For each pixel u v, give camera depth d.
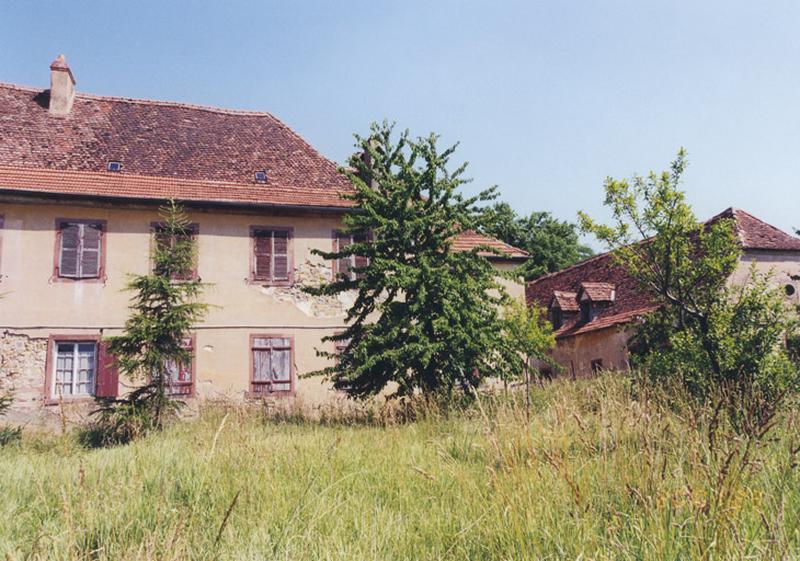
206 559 3.73
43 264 17.22
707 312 11.64
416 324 13.24
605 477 4.21
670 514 3.47
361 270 13.83
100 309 17.41
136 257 17.91
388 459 6.43
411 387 13.09
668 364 10.59
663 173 12.04
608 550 3.31
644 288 12.60
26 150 18.33
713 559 3.03
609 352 23.14
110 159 19.09
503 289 14.32
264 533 4.05
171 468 6.15
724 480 3.61
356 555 3.62
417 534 4.03
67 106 20.20
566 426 5.17
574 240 42.59
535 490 4.12
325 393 18.64
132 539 3.85
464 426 7.90
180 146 20.59
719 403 4.58
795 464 4.05
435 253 14.16
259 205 18.72
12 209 17.23
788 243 20.98
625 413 5.12
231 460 6.02
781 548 2.98
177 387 17.53
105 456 7.82
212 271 18.48
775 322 11.13
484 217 14.51
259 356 18.45
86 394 17.02
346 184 20.97
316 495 4.78
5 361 16.48
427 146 14.45
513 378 13.85
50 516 4.77
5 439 13.41
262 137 22.25
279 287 19.00
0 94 19.89
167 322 13.86
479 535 3.82
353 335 14.20
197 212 18.62
